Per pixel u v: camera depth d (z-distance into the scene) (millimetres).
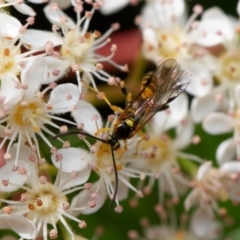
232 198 121
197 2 131
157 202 128
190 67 119
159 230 129
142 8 127
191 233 130
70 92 103
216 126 118
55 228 104
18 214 103
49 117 104
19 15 108
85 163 104
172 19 122
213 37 119
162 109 109
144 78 111
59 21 107
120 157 108
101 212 126
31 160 102
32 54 104
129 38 130
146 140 110
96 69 109
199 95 117
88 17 110
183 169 123
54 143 108
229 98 121
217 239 128
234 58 120
